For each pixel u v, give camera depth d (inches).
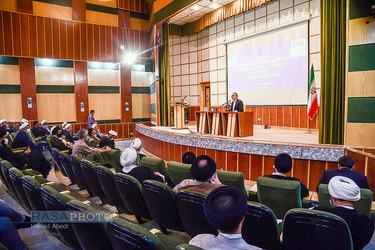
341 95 178.5
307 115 288.8
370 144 167.2
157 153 301.1
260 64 339.6
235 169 207.6
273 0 298.2
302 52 292.8
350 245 59.2
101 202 147.3
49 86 427.2
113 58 472.4
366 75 165.9
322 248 62.1
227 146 209.5
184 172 120.1
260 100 344.5
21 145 231.1
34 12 406.0
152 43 445.4
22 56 395.5
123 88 484.7
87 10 451.8
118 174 103.4
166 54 383.2
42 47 409.7
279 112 321.7
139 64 502.0
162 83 397.7
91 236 65.3
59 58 424.2
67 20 427.5
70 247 86.8
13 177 108.3
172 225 94.3
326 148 167.6
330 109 182.7
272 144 185.8
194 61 441.1
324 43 183.5
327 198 92.5
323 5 183.0
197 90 442.0
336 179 70.4
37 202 91.0
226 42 382.0
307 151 173.2
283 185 94.1
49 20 414.0
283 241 67.7
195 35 436.8
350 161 112.7
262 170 193.0
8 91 397.4
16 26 389.7
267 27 328.2
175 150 261.4
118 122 488.7
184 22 430.6
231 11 344.8
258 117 348.8
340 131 179.2
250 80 354.6
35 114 411.8
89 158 216.2
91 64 459.8
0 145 189.8
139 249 50.8
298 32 295.1
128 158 115.6
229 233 40.0
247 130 231.8
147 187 92.4
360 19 165.8
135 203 104.0
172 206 89.3
